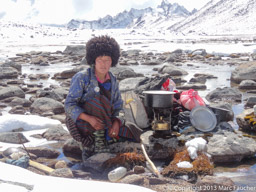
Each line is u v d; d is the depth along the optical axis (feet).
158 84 19.11
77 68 41.96
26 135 16.35
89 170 12.21
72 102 12.90
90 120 12.70
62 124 18.76
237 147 13.14
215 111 17.79
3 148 14.30
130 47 124.16
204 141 13.29
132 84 23.62
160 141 14.53
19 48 126.11
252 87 31.58
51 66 58.75
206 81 37.27
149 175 11.53
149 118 17.43
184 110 17.70
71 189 7.95
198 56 72.90
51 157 13.82
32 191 7.88
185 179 11.15
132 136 13.84
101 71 12.80
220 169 12.15
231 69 49.93
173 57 65.05
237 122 17.84
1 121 16.90
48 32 443.73
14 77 43.19
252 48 98.02
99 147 13.28
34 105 22.11
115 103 13.78
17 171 9.14
